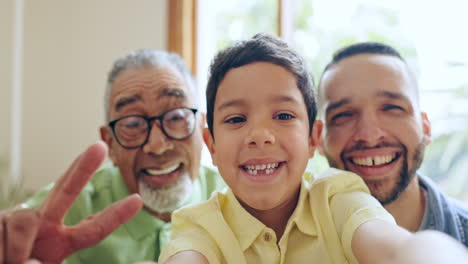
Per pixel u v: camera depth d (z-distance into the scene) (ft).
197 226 2.38
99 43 7.67
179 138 3.38
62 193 1.82
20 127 8.18
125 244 3.37
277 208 2.35
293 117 2.19
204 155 6.48
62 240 1.83
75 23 7.84
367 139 2.61
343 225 2.11
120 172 3.57
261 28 7.52
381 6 7.11
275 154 2.11
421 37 6.84
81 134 7.82
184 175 3.47
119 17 7.54
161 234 3.45
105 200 3.62
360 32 7.20
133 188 3.51
